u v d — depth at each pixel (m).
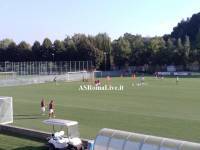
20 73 141.25
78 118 51.31
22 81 115.38
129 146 26.72
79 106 62.62
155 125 46.03
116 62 189.38
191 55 177.38
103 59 184.75
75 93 84.25
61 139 34.34
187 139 39.00
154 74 164.00
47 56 189.38
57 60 188.00
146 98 72.88
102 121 49.03
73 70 151.50
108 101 68.94
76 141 34.22
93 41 193.75
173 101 68.12
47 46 190.25
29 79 117.50
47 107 62.06
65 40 197.00
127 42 192.62
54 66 146.12
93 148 28.91
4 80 111.69
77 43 187.75
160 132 42.25
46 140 38.25
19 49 194.75
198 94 79.31
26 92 87.88
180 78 137.12
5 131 42.66
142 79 115.44
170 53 180.38
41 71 142.50
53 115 53.66
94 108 60.19
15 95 81.06
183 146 24.55
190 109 58.31
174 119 49.78
